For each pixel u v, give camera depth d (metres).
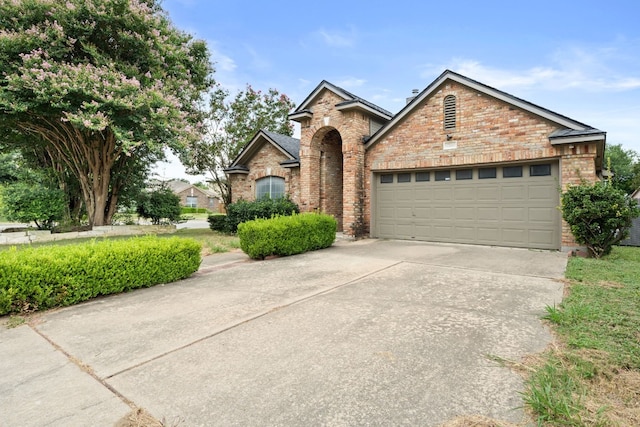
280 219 8.66
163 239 6.12
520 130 8.82
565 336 3.23
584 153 7.97
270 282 5.69
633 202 7.24
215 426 2.07
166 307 4.43
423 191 10.81
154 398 2.37
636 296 4.38
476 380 2.52
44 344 3.32
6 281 4.09
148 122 10.72
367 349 3.07
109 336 3.49
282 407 2.24
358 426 2.04
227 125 19.52
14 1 9.66
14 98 9.68
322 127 12.23
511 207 9.20
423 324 3.64
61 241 11.49
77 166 13.09
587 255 7.83
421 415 2.13
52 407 2.27
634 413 2.10
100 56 10.38
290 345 3.19
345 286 5.31
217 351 3.09
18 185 13.20
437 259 7.52
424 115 10.48
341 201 14.07
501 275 5.86
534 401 2.18
